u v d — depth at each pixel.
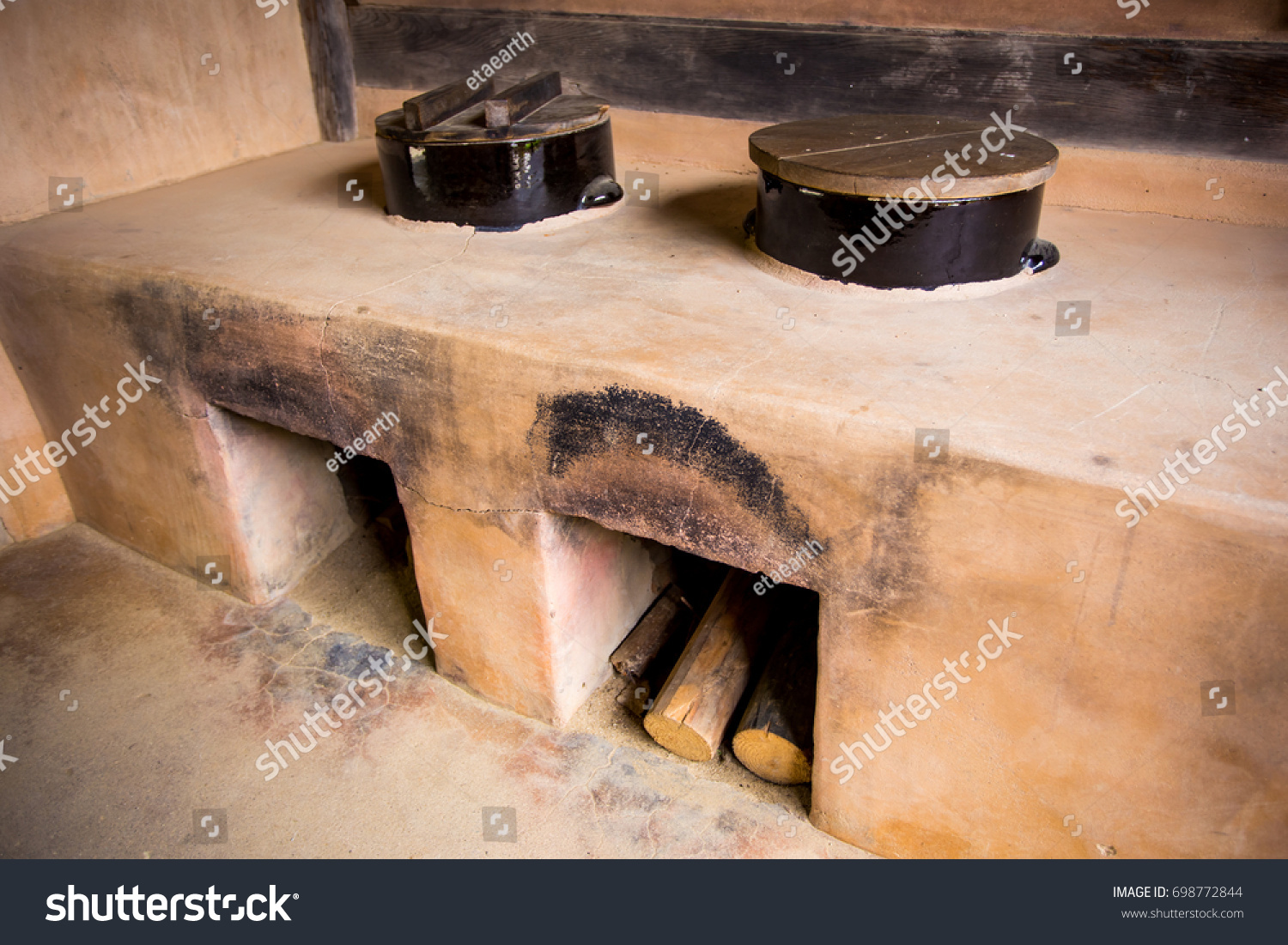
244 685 2.55
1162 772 1.60
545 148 2.51
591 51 3.16
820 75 2.83
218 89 3.35
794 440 1.64
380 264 2.39
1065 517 1.47
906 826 1.95
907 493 1.58
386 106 3.67
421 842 2.10
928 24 2.63
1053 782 1.72
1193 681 1.49
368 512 3.17
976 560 1.58
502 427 1.96
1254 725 1.48
